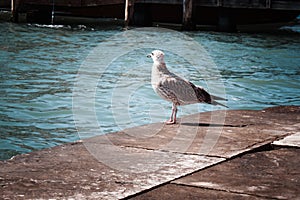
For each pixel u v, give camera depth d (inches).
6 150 329.1
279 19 1238.9
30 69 605.3
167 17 1162.6
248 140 245.8
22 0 1056.8
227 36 969.5
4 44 787.4
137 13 1118.4
